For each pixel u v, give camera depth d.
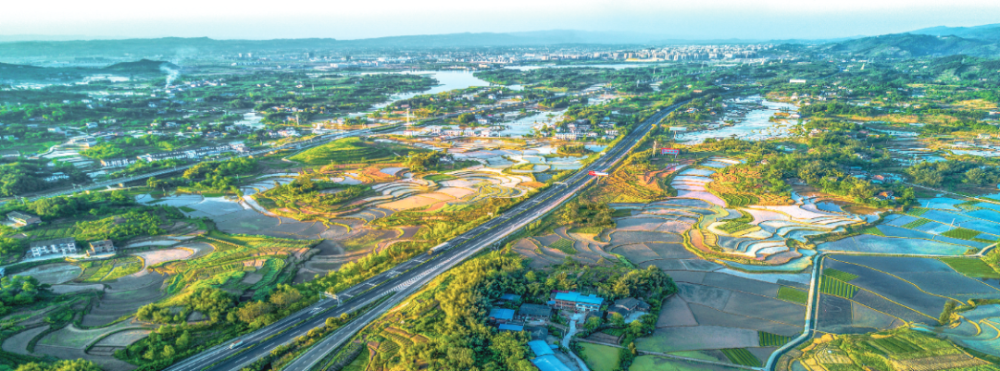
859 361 149.88
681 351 157.75
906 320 175.25
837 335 165.12
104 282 198.88
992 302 183.50
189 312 172.25
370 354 154.88
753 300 189.12
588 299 178.00
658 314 178.62
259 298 184.88
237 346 158.38
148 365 146.38
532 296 183.62
